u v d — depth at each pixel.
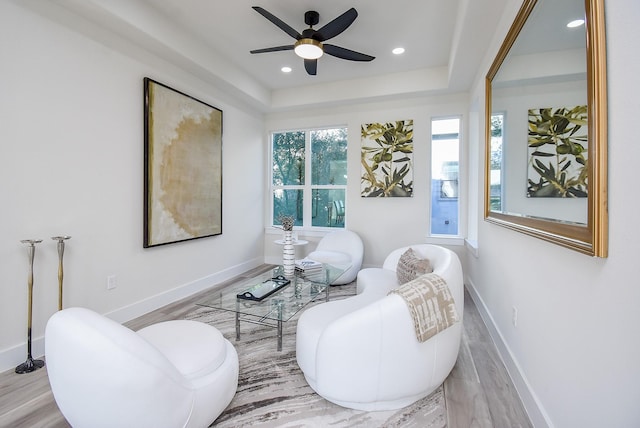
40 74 2.05
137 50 2.71
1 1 1.85
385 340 1.47
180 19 2.73
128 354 1.08
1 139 1.87
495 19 2.23
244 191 4.42
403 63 3.59
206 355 1.45
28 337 1.92
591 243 0.94
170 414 1.18
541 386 1.40
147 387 1.11
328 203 4.68
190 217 3.36
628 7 0.82
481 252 2.91
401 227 4.16
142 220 2.83
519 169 1.69
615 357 0.88
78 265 2.31
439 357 1.62
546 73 1.33
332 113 4.50
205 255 3.67
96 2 2.13
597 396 0.96
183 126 3.21
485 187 2.58
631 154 0.81
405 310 1.49
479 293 2.99
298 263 2.99
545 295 1.38
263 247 4.96
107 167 2.50
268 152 4.93
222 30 2.92
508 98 1.93
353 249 3.96
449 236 3.99
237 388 1.75
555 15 1.25
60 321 1.14
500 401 1.63
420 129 4.02
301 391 1.72
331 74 3.93
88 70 2.34
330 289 3.60
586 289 1.03
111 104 2.51
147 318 2.76
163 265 3.08
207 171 3.59
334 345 1.51
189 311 2.93
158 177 2.94
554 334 1.28
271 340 2.35
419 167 4.04
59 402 1.19
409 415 1.53
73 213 2.27
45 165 2.09
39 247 2.07
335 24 2.31
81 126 2.30
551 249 1.32
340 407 1.59
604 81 0.90
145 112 2.79
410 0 2.44
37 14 2.02
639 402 0.79
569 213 1.11
